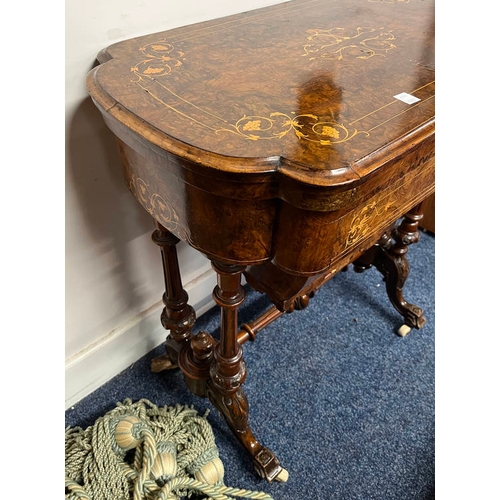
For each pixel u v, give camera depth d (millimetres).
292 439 1023
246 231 550
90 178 849
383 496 937
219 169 480
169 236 867
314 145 512
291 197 494
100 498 849
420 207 1091
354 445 1020
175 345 1050
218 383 871
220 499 869
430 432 1051
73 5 681
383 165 503
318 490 939
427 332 1299
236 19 875
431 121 569
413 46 787
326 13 929
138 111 572
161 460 882
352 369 1182
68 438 956
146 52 725
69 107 751
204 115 567
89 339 1053
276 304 771
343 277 1469
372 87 646
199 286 1260
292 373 1163
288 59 726
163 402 1079
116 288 1043
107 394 1090
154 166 584
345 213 531
